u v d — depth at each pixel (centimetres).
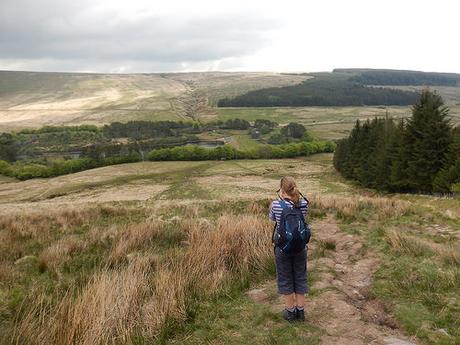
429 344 527
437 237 1160
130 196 7344
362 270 848
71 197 8069
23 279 849
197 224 1308
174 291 665
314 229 1327
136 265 823
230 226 1077
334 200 1972
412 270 785
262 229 1069
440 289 699
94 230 1302
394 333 562
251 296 703
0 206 5297
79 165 13288
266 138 19388
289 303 591
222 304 666
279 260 595
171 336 567
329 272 820
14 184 11275
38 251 1126
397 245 970
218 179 9875
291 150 14662
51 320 561
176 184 9231
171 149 14188
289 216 573
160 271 768
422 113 5197
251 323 591
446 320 586
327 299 663
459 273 748
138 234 1185
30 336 527
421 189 5225
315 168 11556
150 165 13125
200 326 588
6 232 1393
